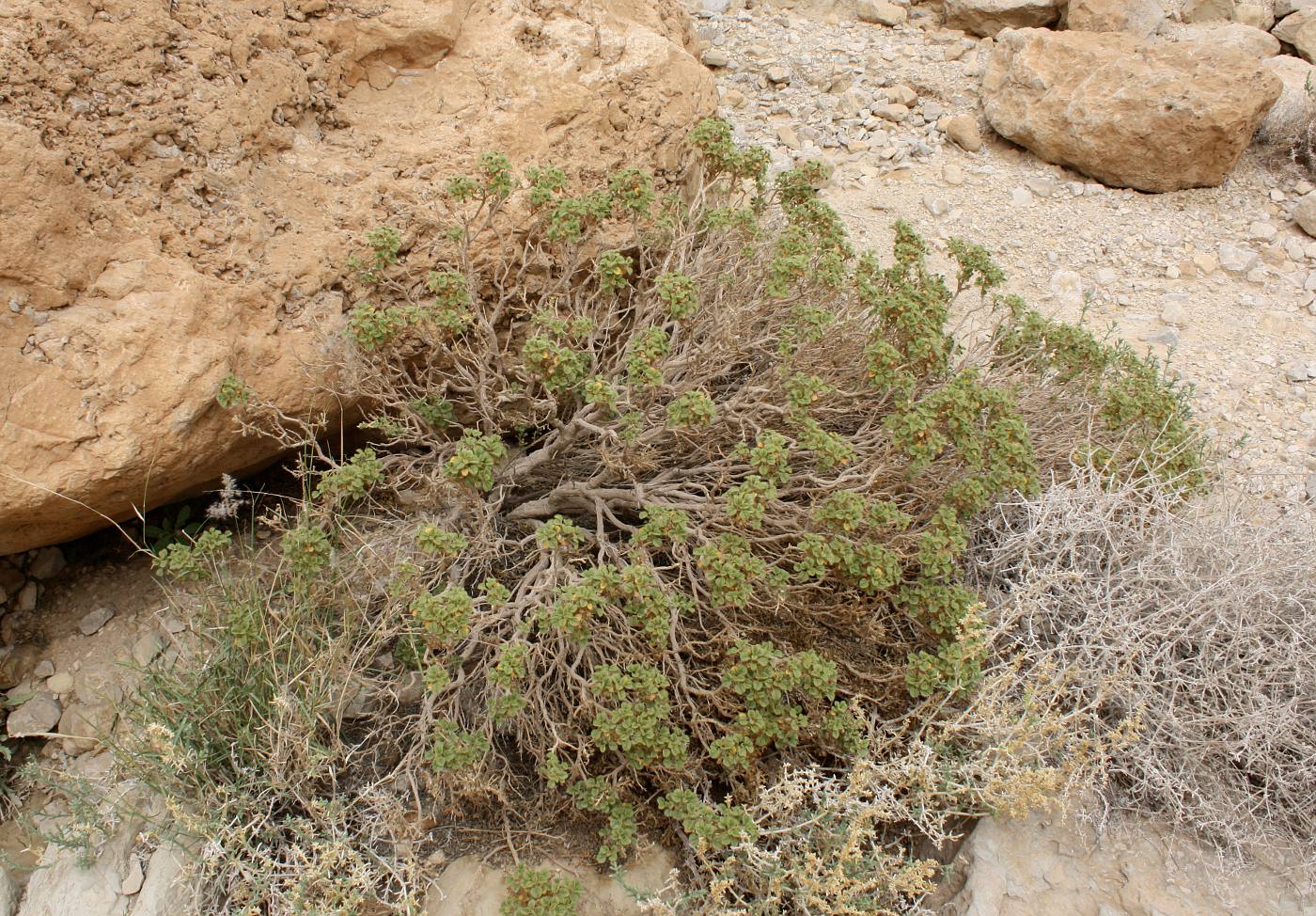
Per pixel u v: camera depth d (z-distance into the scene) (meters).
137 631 3.00
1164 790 2.59
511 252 3.30
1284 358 4.27
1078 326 3.37
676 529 2.51
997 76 5.46
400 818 2.53
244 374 2.79
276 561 3.12
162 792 2.50
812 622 2.90
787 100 5.61
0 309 2.45
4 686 2.90
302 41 3.23
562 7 3.71
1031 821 2.59
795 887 2.41
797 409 2.67
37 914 2.49
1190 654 2.83
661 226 3.31
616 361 3.40
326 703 2.61
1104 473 3.12
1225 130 4.91
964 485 2.71
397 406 3.01
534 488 3.38
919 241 3.29
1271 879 2.51
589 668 2.76
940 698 2.69
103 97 2.70
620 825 2.47
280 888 2.51
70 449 2.48
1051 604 2.91
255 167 2.99
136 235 2.68
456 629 2.36
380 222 3.15
